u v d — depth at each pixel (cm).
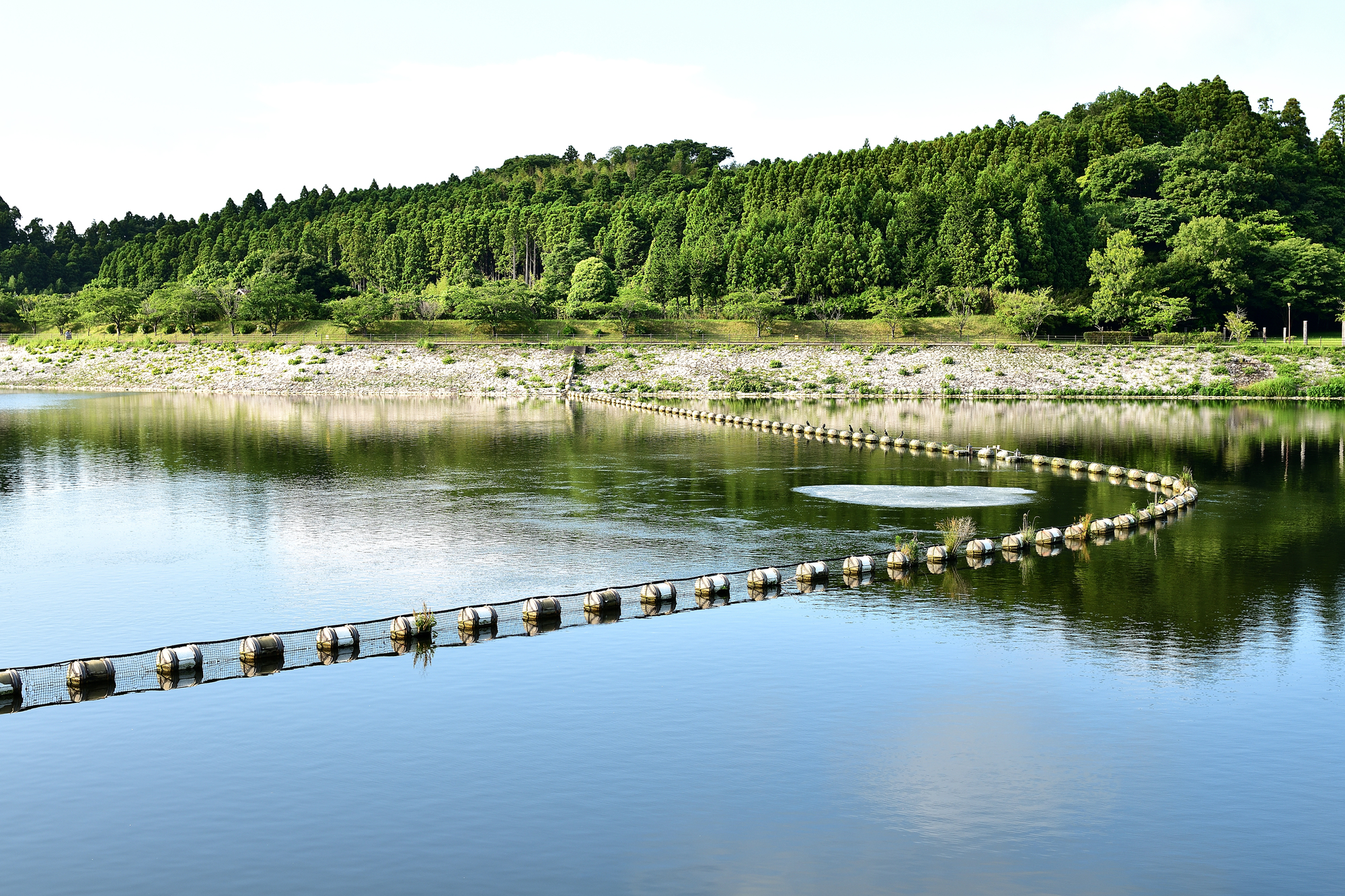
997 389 13700
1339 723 2741
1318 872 2048
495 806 2294
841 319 18350
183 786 2388
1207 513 5722
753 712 2811
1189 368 14250
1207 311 18012
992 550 4703
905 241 19262
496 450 8338
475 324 17562
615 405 12781
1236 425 10188
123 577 4269
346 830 2192
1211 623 3606
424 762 2511
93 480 6806
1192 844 2150
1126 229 18950
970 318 17500
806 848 2131
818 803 2314
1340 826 2219
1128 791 2372
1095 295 17112
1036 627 3559
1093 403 12788
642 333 17225
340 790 2364
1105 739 2641
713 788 2377
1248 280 17575
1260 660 3219
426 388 14600
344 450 8350
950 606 3831
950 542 4578
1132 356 14712
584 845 2138
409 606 3853
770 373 14650
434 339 16962
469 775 2439
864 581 4206
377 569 4403
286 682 3048
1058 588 4078
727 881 2014
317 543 4897
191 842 2147
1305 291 17850
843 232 19725
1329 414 11312
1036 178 19488
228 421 10606
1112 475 6988
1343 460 7781
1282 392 13312
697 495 6225
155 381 15425
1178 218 19175
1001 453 7769
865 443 8825
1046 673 3106
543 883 2002
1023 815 2267
